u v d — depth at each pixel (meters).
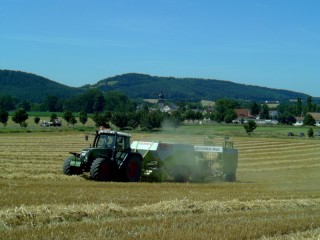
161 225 12.17
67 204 14.91
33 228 11.24
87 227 11.38
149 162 25.94
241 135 88.62
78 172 25.33
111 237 10.56
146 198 17.38
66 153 44.19
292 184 29.00
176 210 15.00
